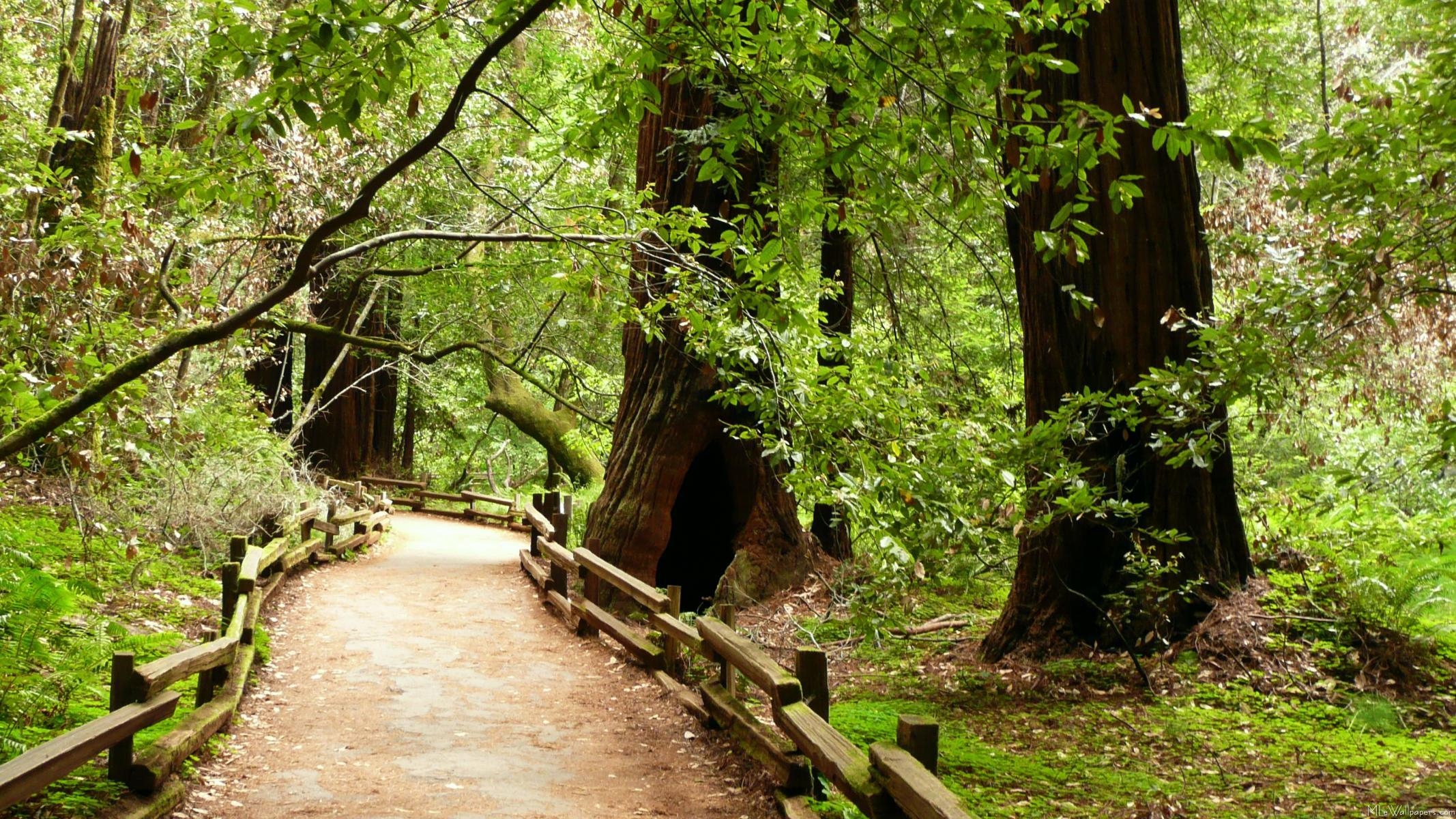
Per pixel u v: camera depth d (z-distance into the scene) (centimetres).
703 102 1067
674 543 1380
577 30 1631
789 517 1237
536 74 1811
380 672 825
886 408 618
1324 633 810
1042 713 743
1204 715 728
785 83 474
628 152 1488
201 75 1381
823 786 546
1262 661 788
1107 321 864
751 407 638
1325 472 835
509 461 3253
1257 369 636
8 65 1222
